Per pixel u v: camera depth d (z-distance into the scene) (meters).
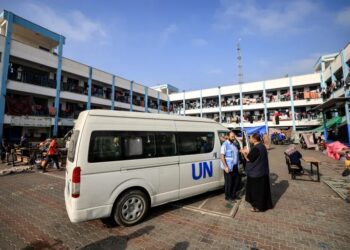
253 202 4.62
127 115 4.28
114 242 3.37
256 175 4.56
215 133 5.91
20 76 17.11
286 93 31.41
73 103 23.12
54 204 5.22
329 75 23.28
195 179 5.15
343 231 3.65
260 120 32.72
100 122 3.86
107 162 3.76
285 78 31.14
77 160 3.49
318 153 16.33
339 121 18.73
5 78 15.52
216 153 5.75
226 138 5.48
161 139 4.65
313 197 5.56
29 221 4.21
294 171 8.33
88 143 3.63
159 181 4.45
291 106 30.48
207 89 37.47
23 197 5.79
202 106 38.03
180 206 4.97
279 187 6.61
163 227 3.89
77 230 3.80
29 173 9.28
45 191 6.38
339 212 4.51
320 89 28.62
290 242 3.31
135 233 3.67
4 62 15.48
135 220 4.02
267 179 4.70
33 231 3.77
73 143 3.94
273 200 5.35
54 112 19.03
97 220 4.23
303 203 5.10
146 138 4.41
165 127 4.80
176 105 40.62
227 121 35.16
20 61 17.44
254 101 33.28
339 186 6.45
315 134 22.23
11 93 17.28
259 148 4.63
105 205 3.67
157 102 37.62
